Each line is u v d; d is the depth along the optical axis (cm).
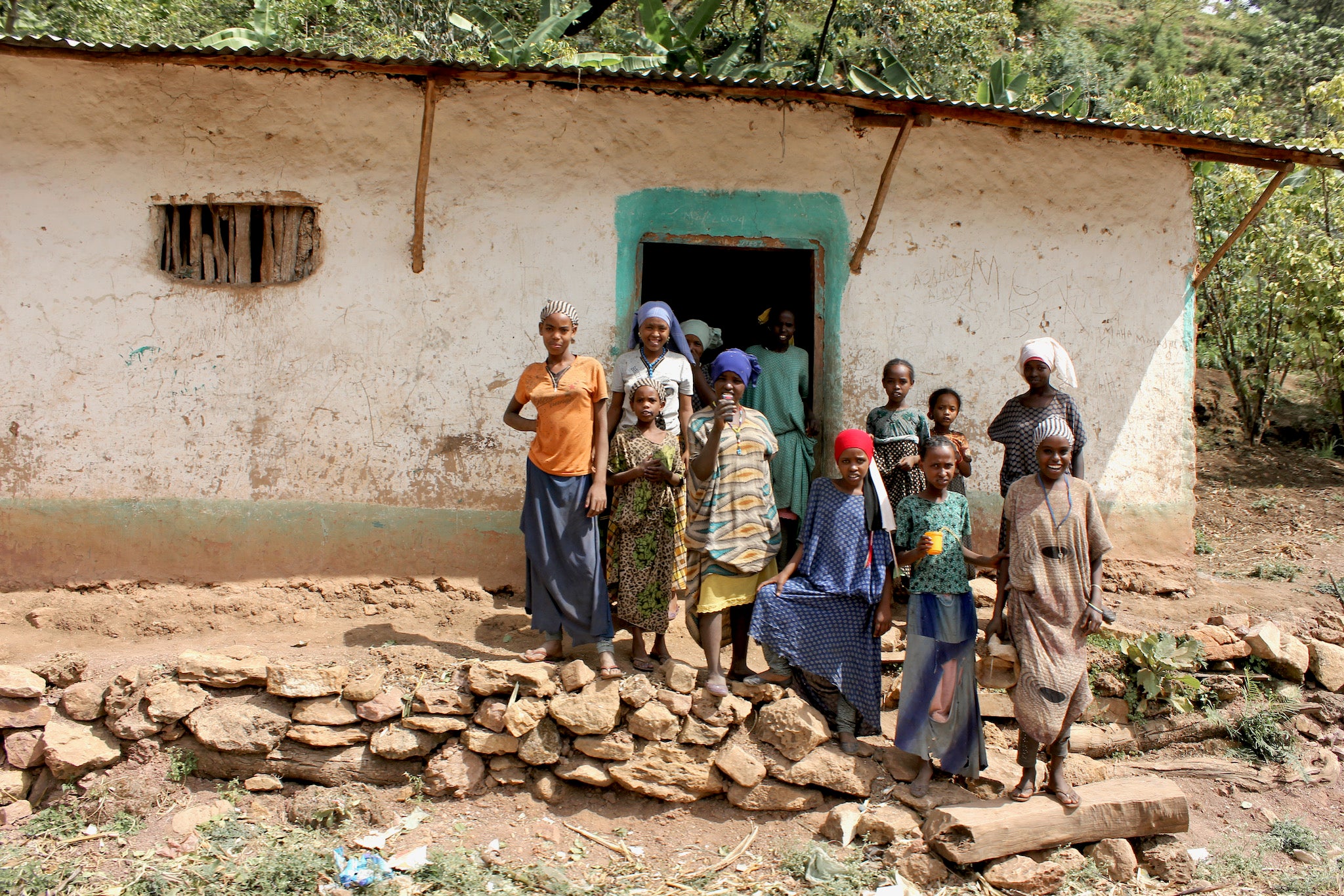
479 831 434
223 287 550
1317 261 880
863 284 592
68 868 402
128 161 541
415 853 413
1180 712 511
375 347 558
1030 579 432
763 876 414
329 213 552
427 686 457
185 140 543
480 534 566
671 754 446
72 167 537
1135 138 555
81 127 534
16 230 533
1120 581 618
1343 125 1257
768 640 444
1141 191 620
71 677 455
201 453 550
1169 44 3134
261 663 459
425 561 564
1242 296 984
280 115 544
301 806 440
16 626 517
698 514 446
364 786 451
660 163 573
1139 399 626
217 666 455
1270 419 1043
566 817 445
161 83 532
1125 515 625
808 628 446
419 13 1177
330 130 549
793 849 429
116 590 544
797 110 575
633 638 493
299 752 452
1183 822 438
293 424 555
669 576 462
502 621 532
